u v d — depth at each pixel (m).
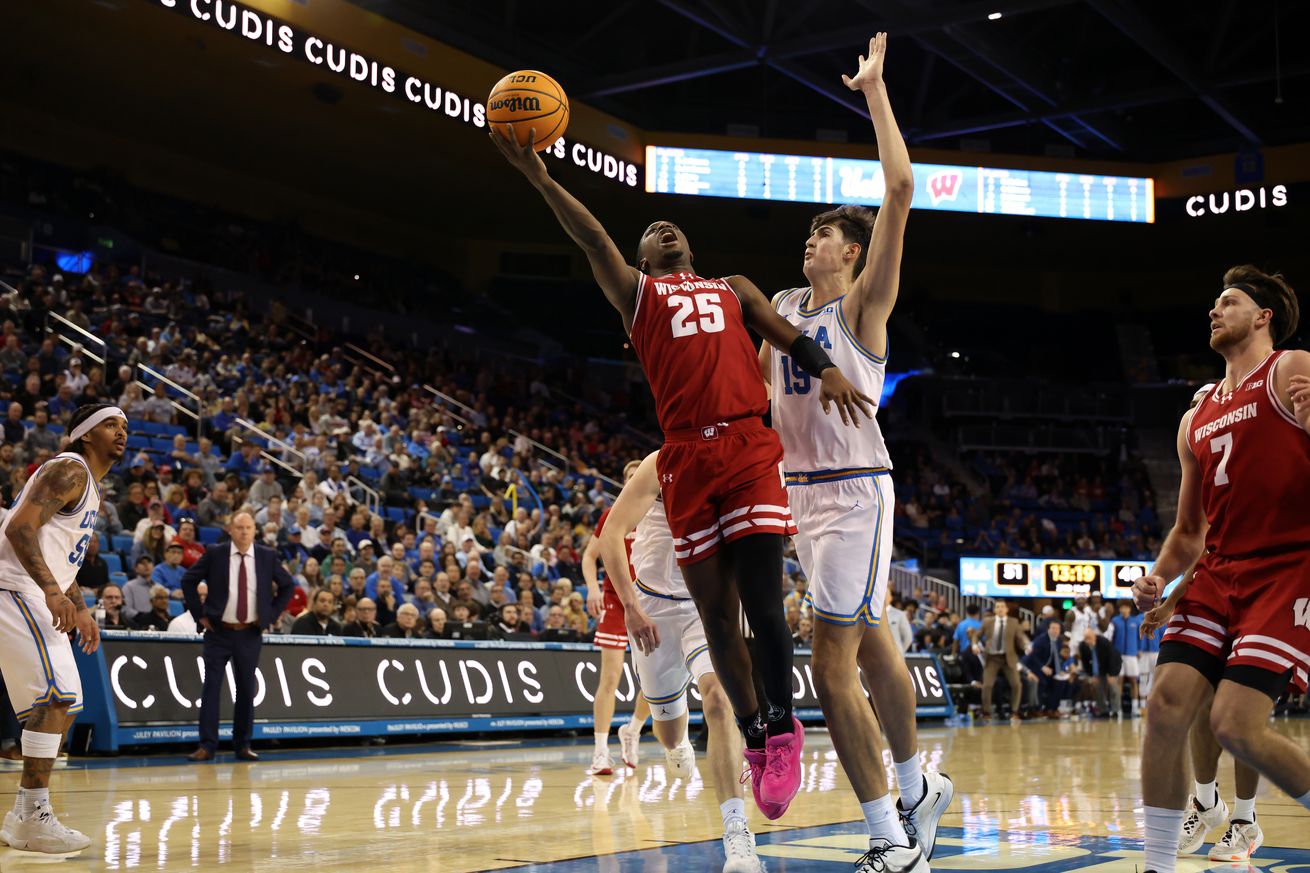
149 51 18.42
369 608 9.96
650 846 4.06
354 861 3.71
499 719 10.13
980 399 28.59
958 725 13.84
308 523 12.29
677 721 5.12
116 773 6.89
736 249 28.06
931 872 3.46
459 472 16.55
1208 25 23.84
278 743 9.37
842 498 3.42
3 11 17.12
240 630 8.09
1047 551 23.59
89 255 19.75
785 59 21.03
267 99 20.11
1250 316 3.39
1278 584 3.11
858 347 3.47
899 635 14.52
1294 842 4.26
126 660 8.28
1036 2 18.75
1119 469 28.03
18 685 4.07
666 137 23.02
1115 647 16.73
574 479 19.03
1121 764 7.87
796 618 13.51
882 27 19.67
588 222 3.26
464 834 4.38
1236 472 3.25
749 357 3.32
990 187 24.59
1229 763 7.96
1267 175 24.42
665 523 4.90
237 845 4.07
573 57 23.27
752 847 3.50
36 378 13.27
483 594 12.17
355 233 25.69
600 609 6.84
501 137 3.23
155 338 16.50
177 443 13.41
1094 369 31.00
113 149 21.89
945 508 25.23
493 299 27.28
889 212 3.41
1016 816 4.94
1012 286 31.52
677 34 23.47
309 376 18.41
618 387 27.52
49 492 4.09
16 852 3.94
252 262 22.33
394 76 18.42
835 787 6.20
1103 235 28.12
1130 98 22.77
